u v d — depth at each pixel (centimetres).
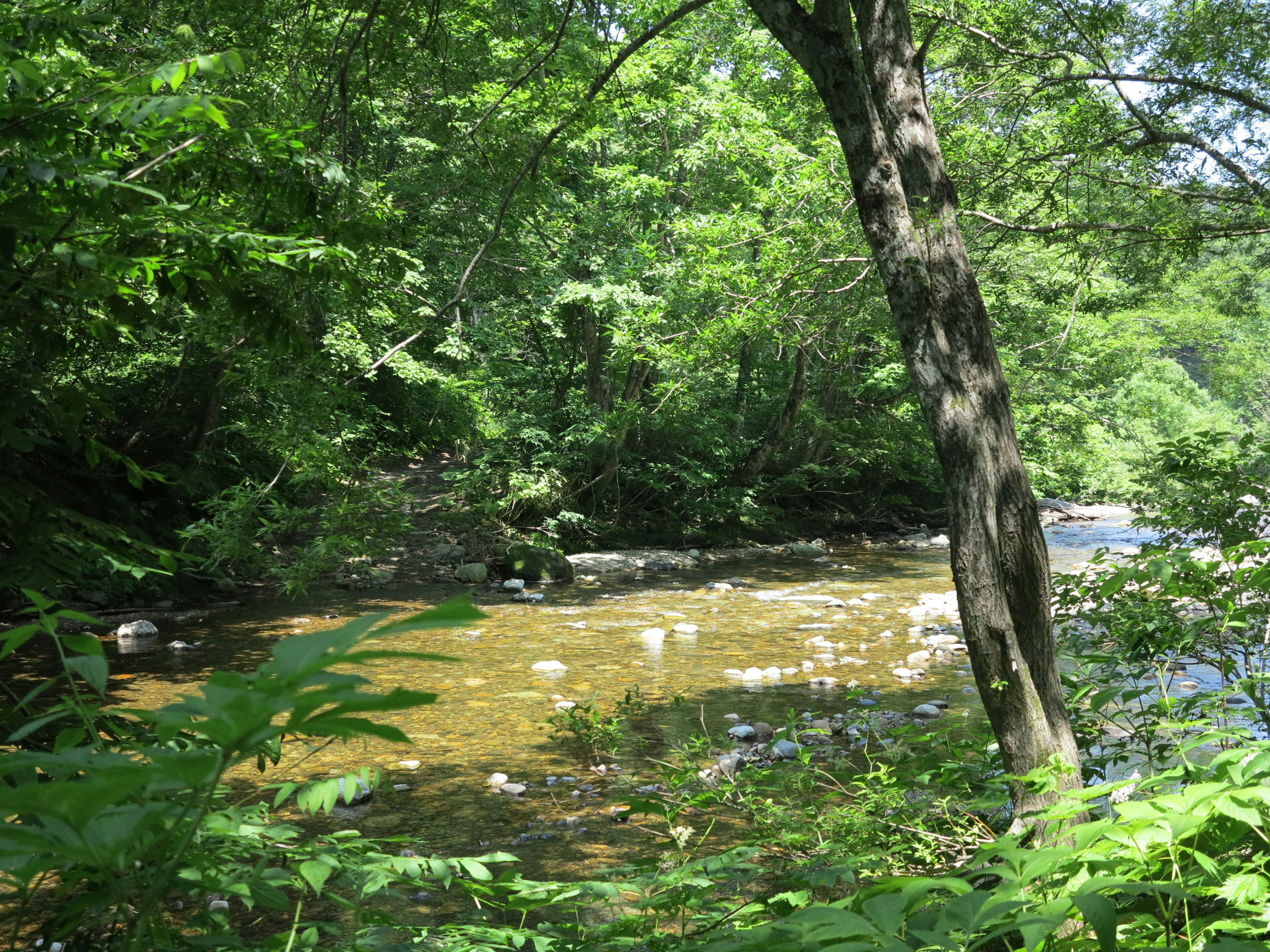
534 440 2142
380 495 666
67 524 235
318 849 200
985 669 390
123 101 206
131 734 230
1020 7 814
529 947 354
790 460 2719
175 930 148
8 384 231
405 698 60
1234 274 1233
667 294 1347
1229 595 236
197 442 1722
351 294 327
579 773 727
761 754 734
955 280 429
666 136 1986
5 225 204
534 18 1007
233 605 1520
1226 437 470
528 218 1431
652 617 1464
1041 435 2327
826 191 1148
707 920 221
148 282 261
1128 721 415
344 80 612
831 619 1418
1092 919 99
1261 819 121
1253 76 822
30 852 70
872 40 458
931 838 347
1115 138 825
